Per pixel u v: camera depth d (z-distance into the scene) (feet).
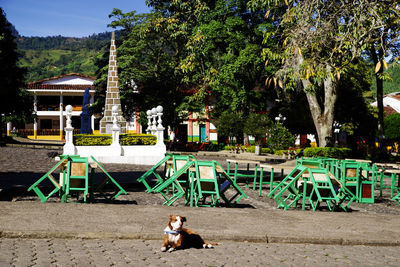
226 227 23.27
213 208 29.71
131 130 171.12
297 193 34.22
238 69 120.98
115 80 89.86
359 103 114.01
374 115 130.21
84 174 31.58
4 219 23.15
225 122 118.62
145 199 37.09
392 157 88.89
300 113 117.08
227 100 141.28
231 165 78.28
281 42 61.93
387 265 18.31
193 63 107.04
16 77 116.16
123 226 22.57
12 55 112.78
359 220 27.45
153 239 21.20
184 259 17.84
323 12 35.96
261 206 35.53
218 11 126.72
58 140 187.11
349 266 17.90
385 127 129.08
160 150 77.36
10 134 185.78
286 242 21.76
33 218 23.73
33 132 196.65
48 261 16.76
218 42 130.62
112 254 18.20
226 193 42.39
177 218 19.20
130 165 70.59
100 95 160.04
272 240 21.74
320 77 35.63
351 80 101.86
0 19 106.52
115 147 74.90
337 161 43.73
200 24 127.54
